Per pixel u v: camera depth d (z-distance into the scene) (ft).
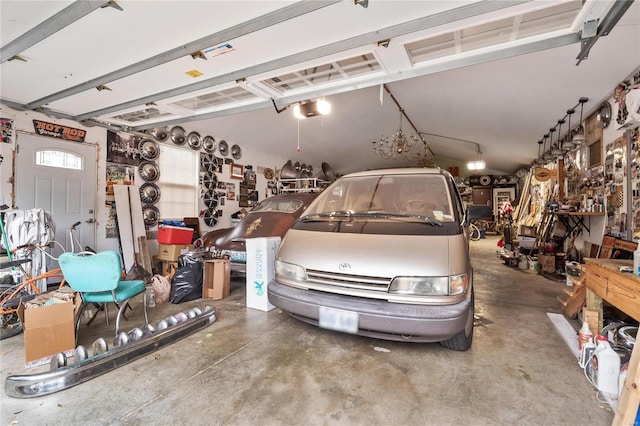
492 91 15.81
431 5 7.10
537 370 6.77
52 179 14.92
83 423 5.11
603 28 7.52
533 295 12.78
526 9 7.03
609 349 6.14
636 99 8.92
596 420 5.15
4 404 5.60
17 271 10.18
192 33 8.23
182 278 11.87
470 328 7.55
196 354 7.45
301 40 8.57
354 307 6.72
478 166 31.81
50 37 8.24
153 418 5.22
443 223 8.00
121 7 7.03
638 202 10.85
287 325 9.25
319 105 16.19
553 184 21.47
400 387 6.11
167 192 20.33
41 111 14.02
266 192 28.66
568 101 14.38
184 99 13.05
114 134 17.37
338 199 10.28
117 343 7.28
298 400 5.69
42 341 7.09
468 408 5.48
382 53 9.21
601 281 7.66
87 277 7.69
